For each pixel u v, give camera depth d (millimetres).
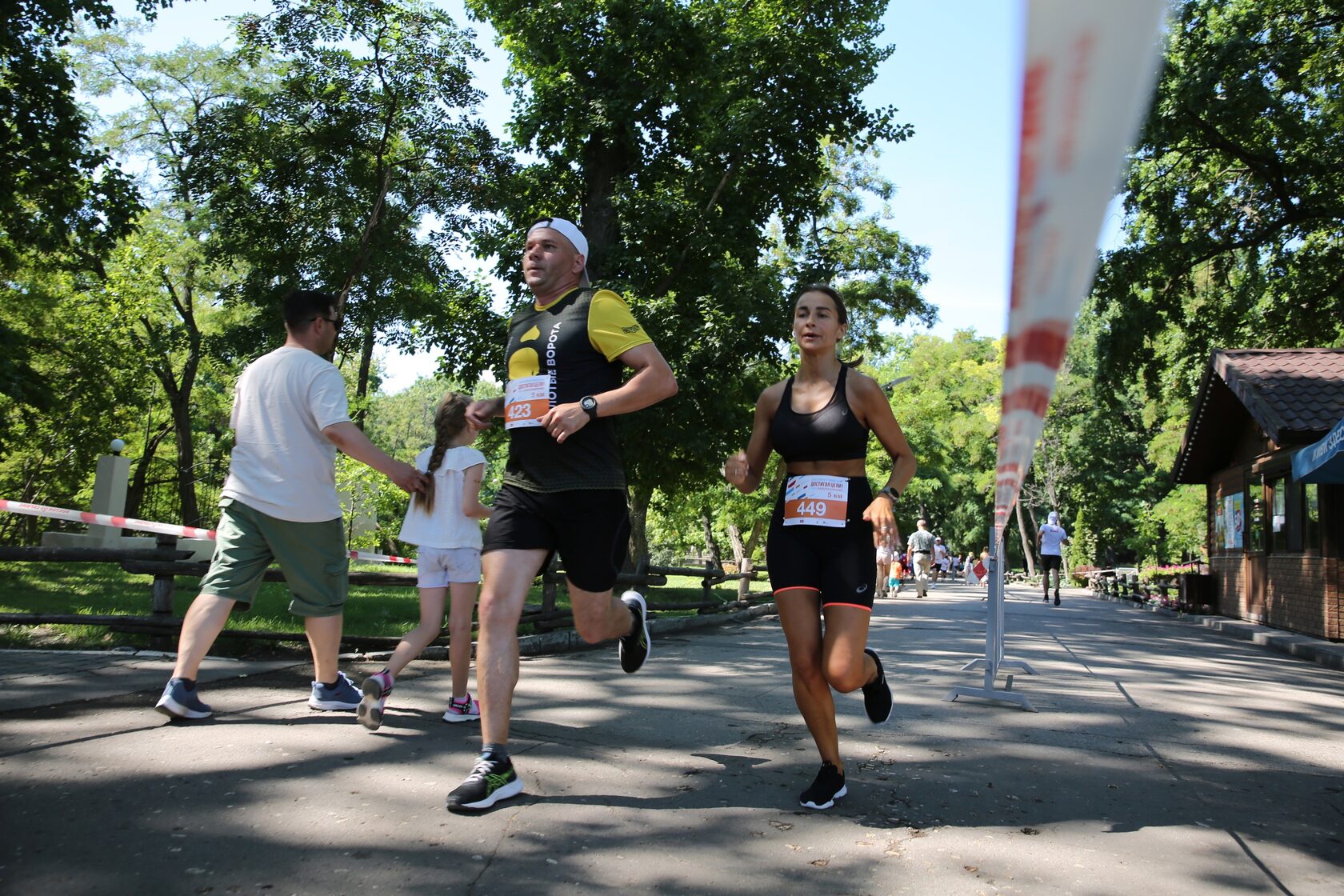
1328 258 20406
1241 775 4441
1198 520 41188
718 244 15898
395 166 17172
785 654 8758
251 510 4648
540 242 3980
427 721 4887
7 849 2793
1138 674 8203
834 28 16828
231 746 4098
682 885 2812
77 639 6754
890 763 4406
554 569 9266
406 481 4836
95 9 15148
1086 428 55656
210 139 16656
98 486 19125
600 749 4465
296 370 4672
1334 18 17016
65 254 19312
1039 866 3080
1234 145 18828
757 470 4094
